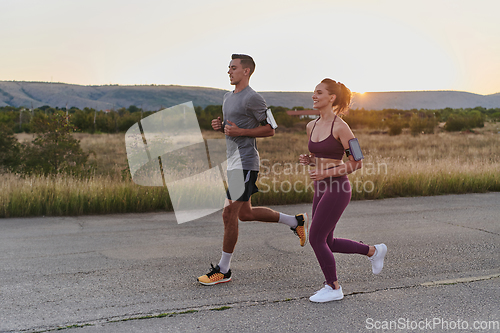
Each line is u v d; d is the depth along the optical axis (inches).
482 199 367.9
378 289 140.0
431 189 406.9
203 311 120.6
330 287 129.4
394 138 1318.9
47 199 297.1
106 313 118.7
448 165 474.0
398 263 170.9
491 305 125.7
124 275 155.4
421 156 800.3
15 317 115.5
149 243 207.6
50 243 206.4
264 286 143.4
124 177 359.9
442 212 300.5
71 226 250.1
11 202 284.4
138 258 179.5
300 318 115.6
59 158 426.3
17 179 349.7
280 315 117.9
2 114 1565.0
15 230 237.5
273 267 166.1
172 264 170.7
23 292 136.2
